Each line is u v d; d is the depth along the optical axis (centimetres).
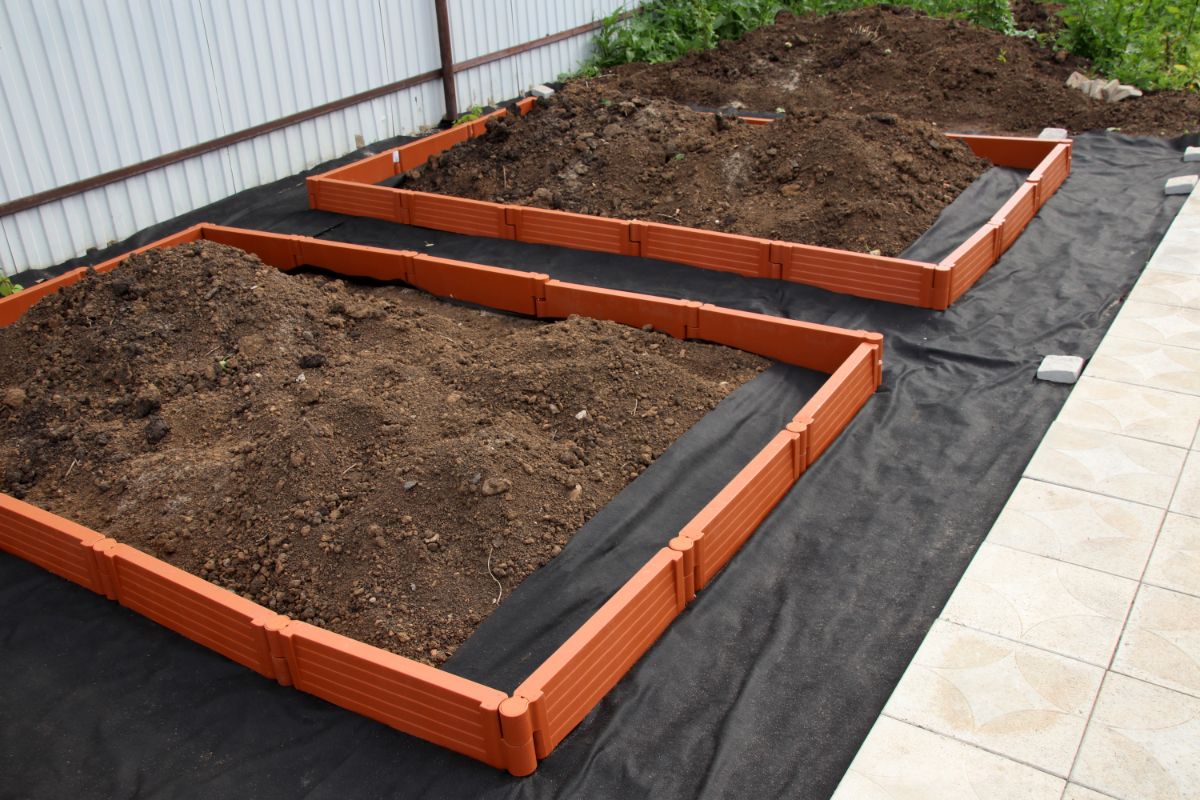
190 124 815
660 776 328
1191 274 643
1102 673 357
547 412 502
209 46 812
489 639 383
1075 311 616
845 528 442
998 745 332
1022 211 716
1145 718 338
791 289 662
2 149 695
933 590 404
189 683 379
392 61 978
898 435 507
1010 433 503
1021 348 581
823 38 1135
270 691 373
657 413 511
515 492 436
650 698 359
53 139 723
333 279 723
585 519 439
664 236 705
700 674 369
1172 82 978
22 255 728
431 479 437
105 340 562
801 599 402
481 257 749
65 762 349
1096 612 385
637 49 1214
